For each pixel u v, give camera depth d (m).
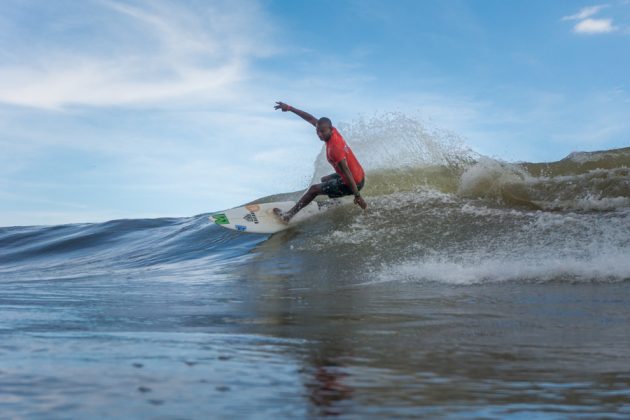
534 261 5.07
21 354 1.60
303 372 1.40
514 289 3.98
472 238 6.40
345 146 7.67
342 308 3.17
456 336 2.14
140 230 11.70
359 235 7.27
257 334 2.14
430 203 7.96
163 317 2.70
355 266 5.99
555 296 3.58
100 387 1.20
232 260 7.37
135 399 1.10
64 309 3.08
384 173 9.34
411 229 7.11
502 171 8.33
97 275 6.86
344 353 1.72
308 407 1.08
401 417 1.03
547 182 7.83
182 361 1.52
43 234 12.84
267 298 3.81
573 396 1.22
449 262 5.56
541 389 1.28
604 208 6.91
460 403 1.14
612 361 1.65
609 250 5.17
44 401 1.08
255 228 8.40
